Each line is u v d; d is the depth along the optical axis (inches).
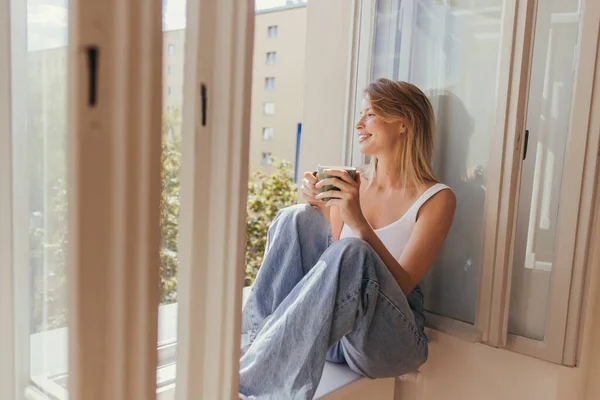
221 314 25.7
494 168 52.2
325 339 43.5
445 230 50.9
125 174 20.5
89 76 19.3
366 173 59.9
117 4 19.7
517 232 55.0
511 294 55.6
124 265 21.0
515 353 54.4
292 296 47.1
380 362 48.4
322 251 55.3
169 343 27.5
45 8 23.3
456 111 58.3
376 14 63.2
